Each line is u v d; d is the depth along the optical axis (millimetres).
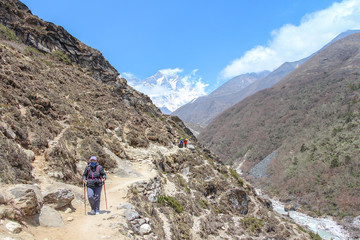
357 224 63812
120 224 8180
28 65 19250
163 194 17109
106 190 12508
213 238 17578
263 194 99812
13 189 6512
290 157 117188
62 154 12414
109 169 16297
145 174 18250
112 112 25469
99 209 9148
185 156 28906
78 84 26328
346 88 160250
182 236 13859
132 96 38625
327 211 74250
